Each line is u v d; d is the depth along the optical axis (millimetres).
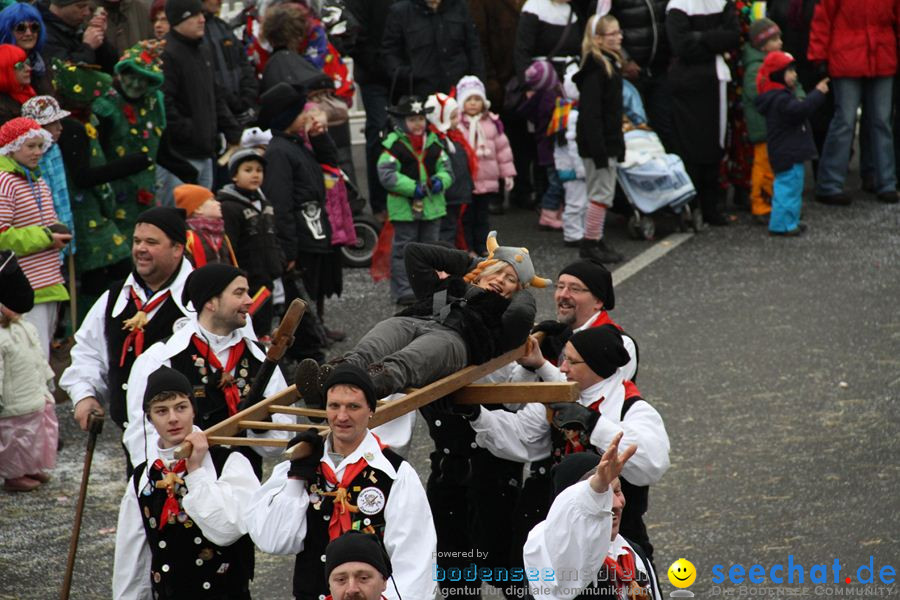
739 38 29922
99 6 25156
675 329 23609
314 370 11359
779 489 17062
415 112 24438
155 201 22625
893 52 31547
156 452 11836
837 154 32125
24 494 17297
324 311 24828
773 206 29812
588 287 13375
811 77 32688
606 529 9812
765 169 30672
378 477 10375
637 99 30094
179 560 11641
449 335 12055
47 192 19203
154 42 21969
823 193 32531
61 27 22766
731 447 18500
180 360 12531
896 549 15336
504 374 13406
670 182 29109
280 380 12719
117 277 22031
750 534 15820
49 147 19500
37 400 17172
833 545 15492
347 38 29266
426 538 10391
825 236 29688
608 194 27578
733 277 26703
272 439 11648
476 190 27562
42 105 19266
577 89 27688
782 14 33031
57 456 18562
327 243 21969
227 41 25281
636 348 12930
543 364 12836
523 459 12547
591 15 29328
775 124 29266
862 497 16766
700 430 19125
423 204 24781
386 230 25312
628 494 12266
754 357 22109
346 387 10258
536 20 29688
